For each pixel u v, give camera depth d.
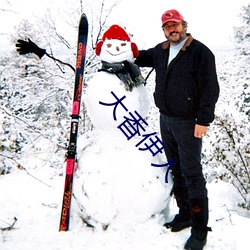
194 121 2.41
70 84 5.11
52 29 5.16
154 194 2.58
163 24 2.31
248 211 5.39
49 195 3.42
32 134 4.96
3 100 5.18
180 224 2.68
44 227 2.75
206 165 5.78
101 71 2.81
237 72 14.36
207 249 2.49
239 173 5.32
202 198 2.46
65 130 5.05
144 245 2.49
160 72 2.48
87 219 2.66
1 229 2.70
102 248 2.46
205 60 2.26
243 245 2.54
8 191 3.54
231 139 5.06
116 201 2.54
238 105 6.46
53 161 5.33
